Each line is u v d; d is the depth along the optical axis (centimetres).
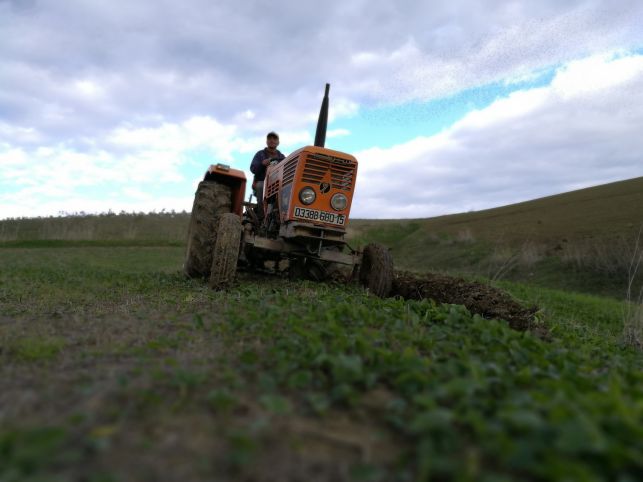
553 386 183
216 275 480
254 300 385
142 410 161
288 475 125
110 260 1320
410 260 1991
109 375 202
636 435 128
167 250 1833
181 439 141
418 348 261
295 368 204
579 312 793
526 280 1445
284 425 154
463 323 335
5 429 145
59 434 125
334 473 126
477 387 168
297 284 536
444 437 134
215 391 164
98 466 124
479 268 1602
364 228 2867
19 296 477
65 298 463
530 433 131
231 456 126
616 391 166
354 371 183
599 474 115
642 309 534
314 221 541
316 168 537
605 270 1343
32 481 106
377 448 140
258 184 687
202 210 591
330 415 163
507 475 120
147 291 511
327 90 595
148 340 273
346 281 624
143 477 120
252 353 217
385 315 329
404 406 161
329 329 260
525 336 300
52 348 248
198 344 259
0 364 223
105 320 342
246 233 525
